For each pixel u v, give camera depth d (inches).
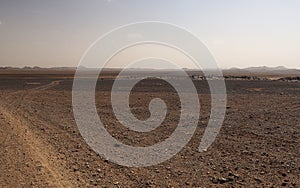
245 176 315.6
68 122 619.8
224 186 291.6
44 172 318.0
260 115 689.0
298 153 391.9
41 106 866.1
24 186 280.5
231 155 389.7
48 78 2915.8
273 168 338.3
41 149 406.9
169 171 336.2
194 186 293.0
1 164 337.1
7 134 481.4
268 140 461.4
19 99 1054.4
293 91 1400.1
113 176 320.8
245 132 518.0
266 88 1600.6
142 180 309.9
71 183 295.4
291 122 601.6
